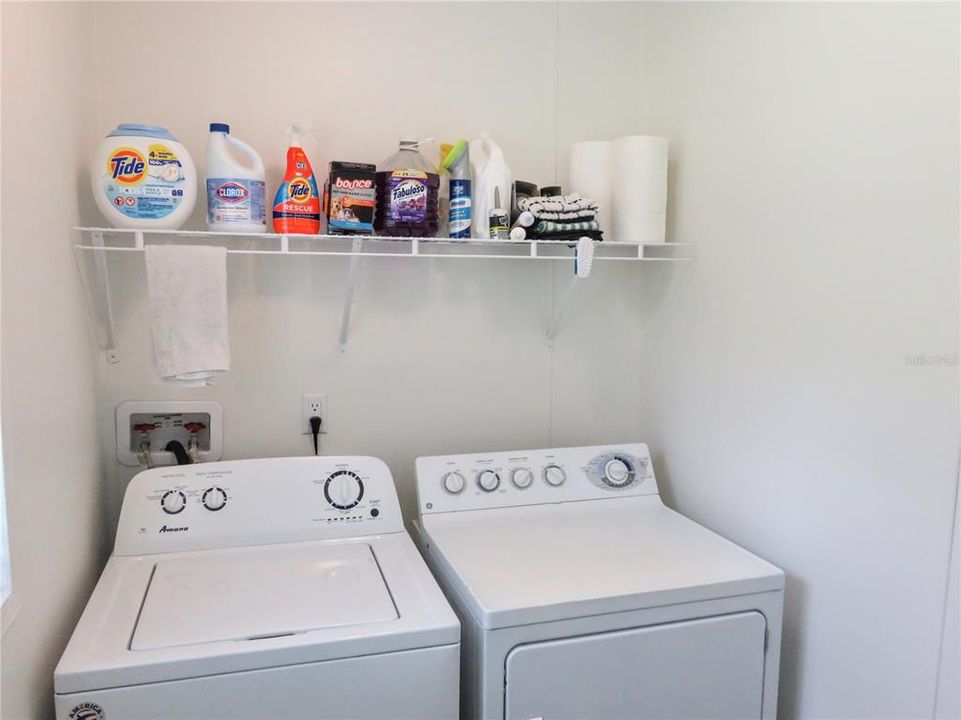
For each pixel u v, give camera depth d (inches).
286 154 68.9
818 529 59.2
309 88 72.2
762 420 65.2
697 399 74.8
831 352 57.4
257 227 63.6
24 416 44.4
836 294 56.7
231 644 47.1
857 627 55.8
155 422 70.8
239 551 62.8
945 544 48.8
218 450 72.2
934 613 49.7
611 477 76.3
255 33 70.3
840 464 56.9
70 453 55.9
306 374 74.8
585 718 53.9
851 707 56.6
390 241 72.8
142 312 69.3
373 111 74.2
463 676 56.1
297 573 58.7
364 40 73.5
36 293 47.7
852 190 55.1
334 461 68.1
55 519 50.9
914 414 50.6
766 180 64.1
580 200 71.1
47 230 50.8
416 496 78.7
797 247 60.6
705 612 56.4
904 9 50.6
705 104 72.1
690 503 76.4
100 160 59.3
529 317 81.7
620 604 53.9
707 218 72.4
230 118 70.1
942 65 48.0
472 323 79.7
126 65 67.1
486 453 74.6
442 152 72.9
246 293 72.2
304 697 47.8
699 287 74.0
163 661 45.0
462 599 55.9
